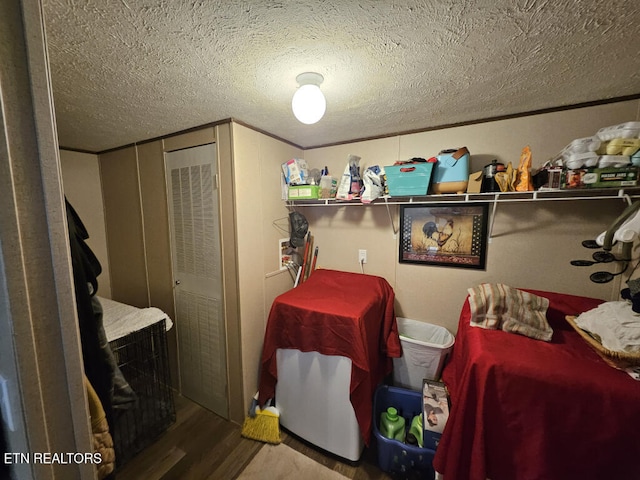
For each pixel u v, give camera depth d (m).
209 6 0.74
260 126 1.79
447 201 1.76
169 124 1.70
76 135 1.90
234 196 1.64
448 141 1.80
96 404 0.74
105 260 2.47
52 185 0.38
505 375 0.97
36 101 0.36
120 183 2.26
